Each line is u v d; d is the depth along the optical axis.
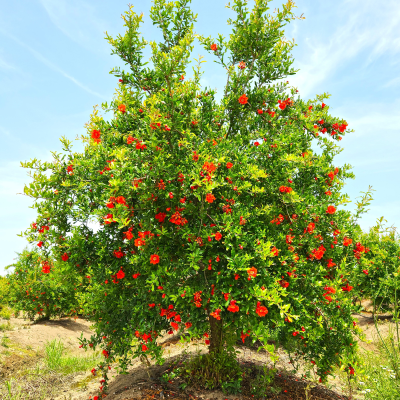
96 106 4.23
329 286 3.93
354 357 3.92
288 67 4.73
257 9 4.43
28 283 10.59
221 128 4.54
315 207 3.94
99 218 3.57
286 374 4.89
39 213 3.81
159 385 4.05
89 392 4.70
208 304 3.46
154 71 4.33
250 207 3.82
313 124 4.67
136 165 3.35
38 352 7.04
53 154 3.96
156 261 3.29
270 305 2.97
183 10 4.54
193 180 3.33
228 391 3.84
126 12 4.01
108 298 4.29
